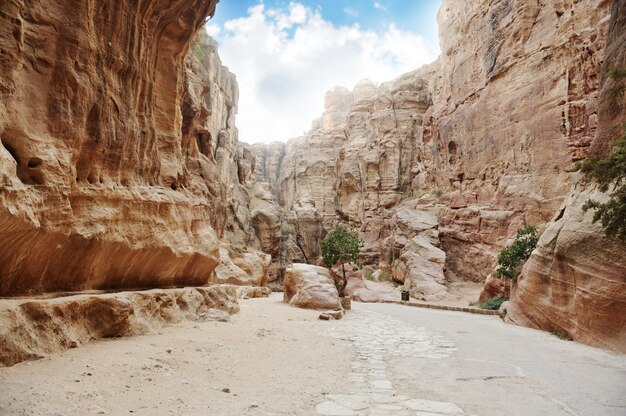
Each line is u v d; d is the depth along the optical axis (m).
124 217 10.73
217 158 56.72
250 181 76.06
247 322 13.68
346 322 17.03
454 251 43.22
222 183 47.53
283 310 19.06
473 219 40.47
